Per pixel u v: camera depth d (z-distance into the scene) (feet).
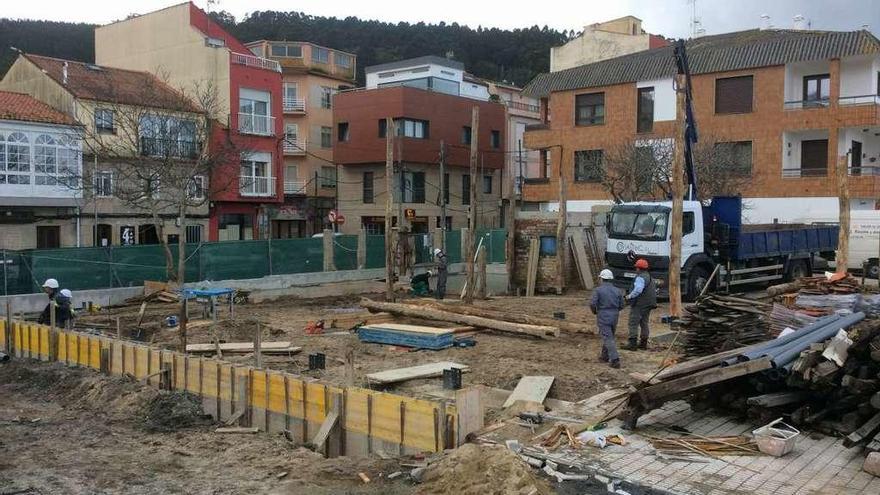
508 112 173.17
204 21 130.11
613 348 41.45
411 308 58.08
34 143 95.86
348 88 178.70
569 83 132.87
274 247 85.05
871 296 37.86
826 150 111.24
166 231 111.55
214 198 116.88
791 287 43.65
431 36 273.75
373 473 26.37
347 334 55.06
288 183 166.71
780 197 111.04
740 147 114.62
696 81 118.32
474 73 261.85
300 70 168.76
